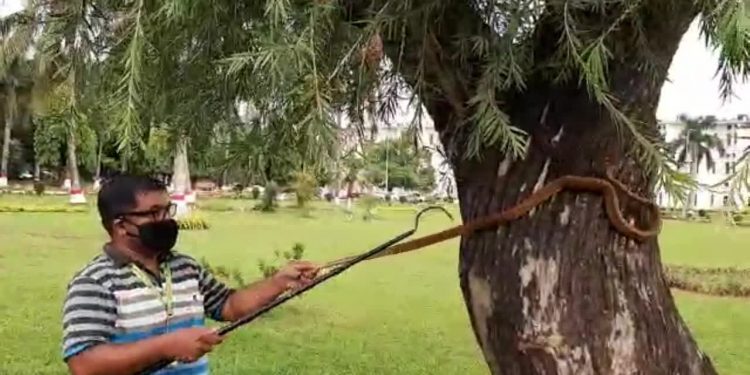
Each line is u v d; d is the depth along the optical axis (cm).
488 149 294
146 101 276
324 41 222
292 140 240
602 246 292
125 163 284
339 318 1146
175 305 282
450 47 265
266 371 809
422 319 1165
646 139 251
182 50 266
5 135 4888
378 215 3281
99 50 266
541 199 289
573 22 239
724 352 985
